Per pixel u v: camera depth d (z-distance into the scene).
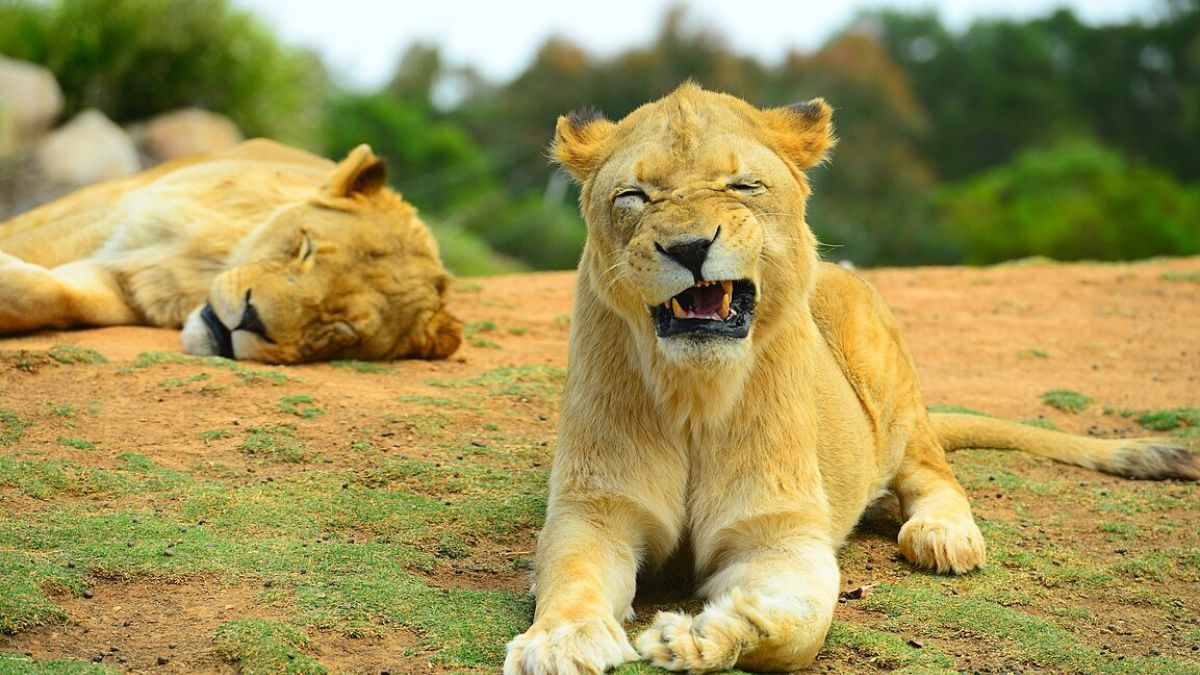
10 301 12.68
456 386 12.55
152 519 8.64
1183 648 7.85
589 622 6.87
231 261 13.46
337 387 12.08
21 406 10.67
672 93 8.56
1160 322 18.47
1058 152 73.62
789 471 8.28
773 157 8.32
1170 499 10.76
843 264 13.33
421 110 68.44
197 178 14.46
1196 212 62.53
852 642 7.52
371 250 13.21
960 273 22.11
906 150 71.25
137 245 13.95
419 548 8.78
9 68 30.70
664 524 8.23
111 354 12.27
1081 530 9.98
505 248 53.19
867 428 9.78
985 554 9.22
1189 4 98.75
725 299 7.74
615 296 8.09
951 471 10.65
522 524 9.37
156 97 33.62
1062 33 98.25
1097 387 14.91
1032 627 7.85
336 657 6.93
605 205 8.15
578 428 8.33
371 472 10.00
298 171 15.20
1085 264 24.02
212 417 10.88
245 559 8.08
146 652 6.84
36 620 7.00
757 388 8.25
